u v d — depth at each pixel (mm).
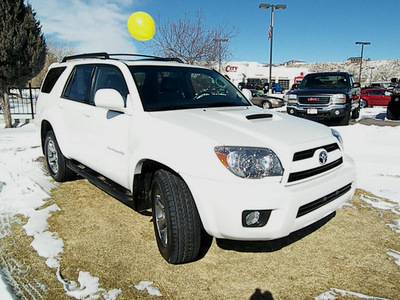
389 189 4789
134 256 2980
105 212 3889
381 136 8258
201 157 2531
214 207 2461
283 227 2473
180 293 2510
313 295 2518
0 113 14047
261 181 2459
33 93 21562
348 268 2877
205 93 3826
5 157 6113
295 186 2576
